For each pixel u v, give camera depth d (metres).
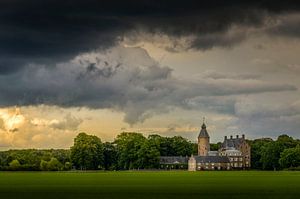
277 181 119.62
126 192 82.38
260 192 81.12
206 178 142.38
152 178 143.62
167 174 188.62
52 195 75.81
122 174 188.38
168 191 84.25
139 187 96.44
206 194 77.19
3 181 123.06
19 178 142.88
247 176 158.62
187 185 103.50
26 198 70.94
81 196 74.06
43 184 108.12
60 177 151.88
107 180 129.62
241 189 89.00
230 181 121.19
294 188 91.31
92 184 108.00
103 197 71.69
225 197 71.31
